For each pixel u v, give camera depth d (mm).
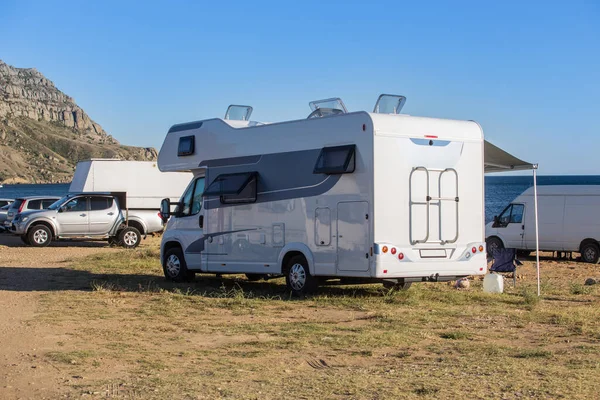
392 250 11164
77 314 10680
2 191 167625
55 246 25375
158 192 31547
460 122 12039
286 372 6980
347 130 11500
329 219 11711
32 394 6230
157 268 17625
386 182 11188
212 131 13859
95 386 6457
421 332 9062
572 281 15609
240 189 12938
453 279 11867
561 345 8336
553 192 21828
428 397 5879
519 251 23453
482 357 7570
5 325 9727
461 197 11875
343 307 11227
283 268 12547
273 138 12672
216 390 6250
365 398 5891
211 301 11969
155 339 8781
